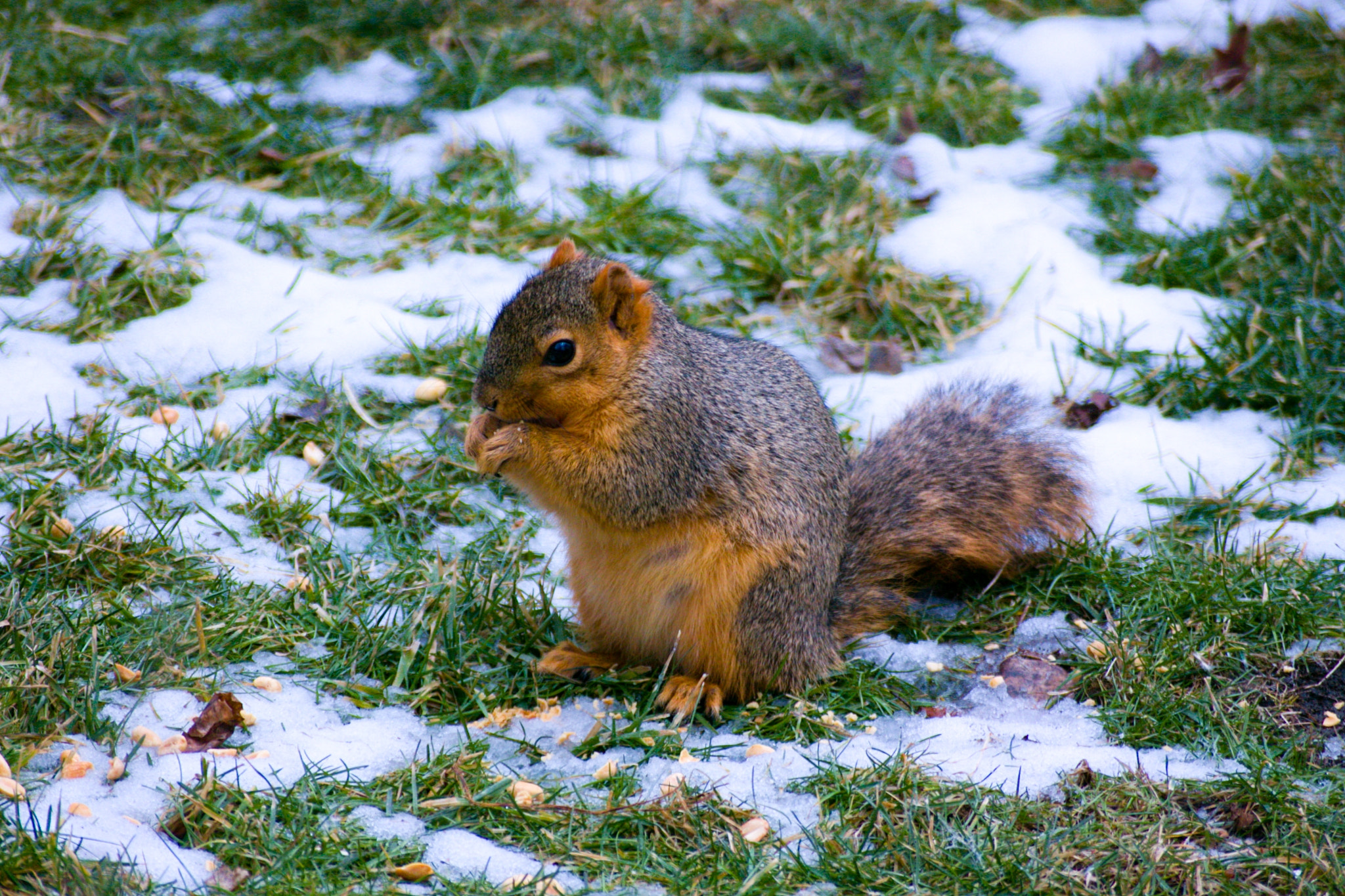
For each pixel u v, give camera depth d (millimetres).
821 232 12227
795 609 7488
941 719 7203
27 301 10680
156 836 5766
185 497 8836
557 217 12164
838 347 10961
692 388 7359
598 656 7828
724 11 15672
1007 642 8102
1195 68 14859
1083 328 11016
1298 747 6758
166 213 12055
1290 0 16109
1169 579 8266
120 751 6367
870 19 15727
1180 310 11180
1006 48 15453
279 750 6539
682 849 5980
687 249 12055
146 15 15250
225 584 7863
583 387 7129
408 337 10734
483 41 14836
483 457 7188
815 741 6973
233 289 11133
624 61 14758
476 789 6316
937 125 14039
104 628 7203
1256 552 8406
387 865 5715
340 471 9312
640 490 7246
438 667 7348
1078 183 13031
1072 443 9164
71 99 13133
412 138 13508
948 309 11477
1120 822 6141
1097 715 7223
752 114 14156
